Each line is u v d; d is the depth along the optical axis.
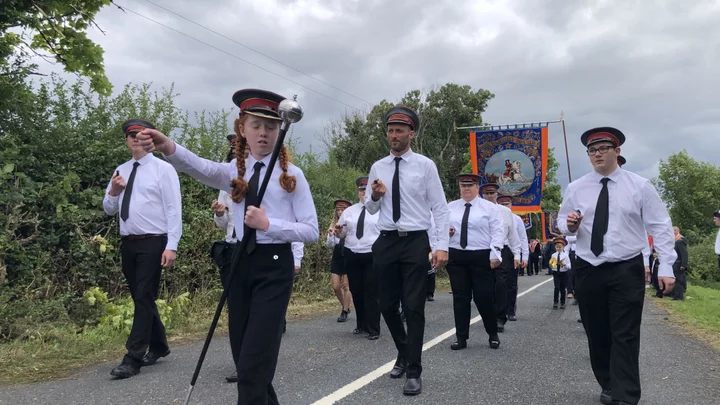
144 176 4.96
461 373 4.95
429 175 4.64
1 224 5.97
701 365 5.42
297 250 6.43
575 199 4.29
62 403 3.87
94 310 6.40
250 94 2.93
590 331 4.16
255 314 2.76
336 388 4.36
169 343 6.11
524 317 9.19
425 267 4.51
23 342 5.39
